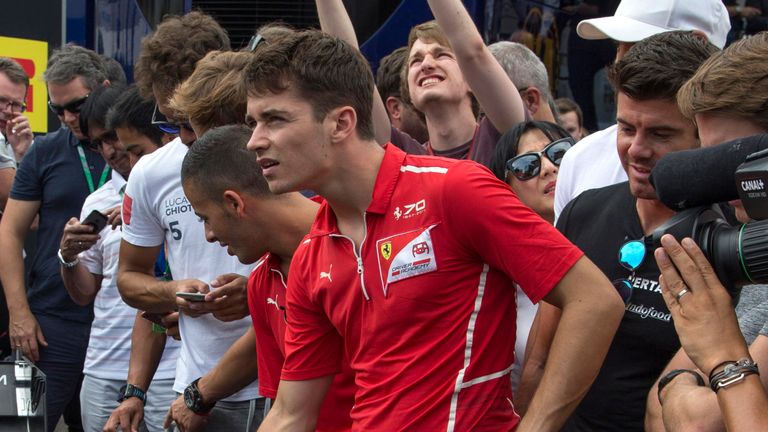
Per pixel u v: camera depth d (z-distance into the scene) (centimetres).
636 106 278
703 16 390
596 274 254
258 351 339
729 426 215
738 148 216
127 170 515
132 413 429
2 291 591
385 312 260
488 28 742
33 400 421
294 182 265
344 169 263
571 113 713
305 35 268
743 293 256
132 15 714
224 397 363
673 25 386
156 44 426
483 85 414
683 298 228
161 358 439
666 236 229
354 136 264
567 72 813
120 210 482
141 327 437
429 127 473
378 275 260
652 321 280
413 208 257
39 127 721
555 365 253
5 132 674
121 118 461
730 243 220
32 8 712
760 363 221
